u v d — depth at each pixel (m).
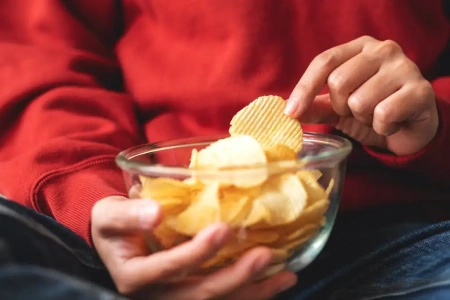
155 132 0.79
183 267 0.50
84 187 0.61
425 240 0.62
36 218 0.55
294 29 0.77
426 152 0.67
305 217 0.51
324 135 0.60
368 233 0.71
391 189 0.73
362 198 0.73
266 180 0.50
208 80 0.78
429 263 0.60
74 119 0.73
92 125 0.74
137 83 0.83
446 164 0.70
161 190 0.50
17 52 0.79
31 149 0.68
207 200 0.49
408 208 0.74
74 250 0.55
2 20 0.83
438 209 0.75
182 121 0.80
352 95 0.62
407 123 0.65
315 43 0.77
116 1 0.86
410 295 0.56
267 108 0.59
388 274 0.60
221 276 0.51
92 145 0.68
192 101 0.78
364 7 0.76
